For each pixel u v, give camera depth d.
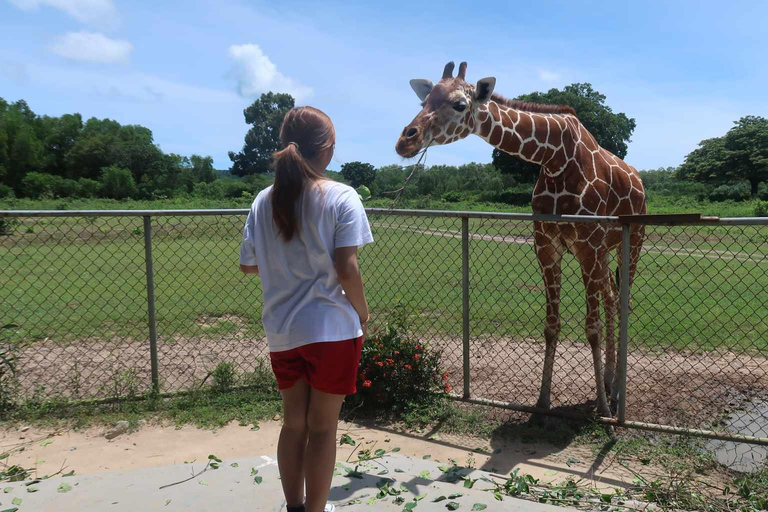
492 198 40.16
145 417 3.98
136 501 2.54
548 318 4.15
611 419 3.79
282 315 1.95
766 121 53.19
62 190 48.41
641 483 3.10
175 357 5.31
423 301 7.69
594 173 4.16
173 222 14.74
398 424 3.99
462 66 4.04
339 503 2.56
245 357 5.32
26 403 4.08
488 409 4.20
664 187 53.59
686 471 3.25
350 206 1.89
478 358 5.41
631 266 4.77
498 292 8.41
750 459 3.43
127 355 5.38
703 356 5.39
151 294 4.20
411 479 2.85
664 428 3.60
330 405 1.99
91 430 3.79
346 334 1.94
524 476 3.09
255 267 2.12
